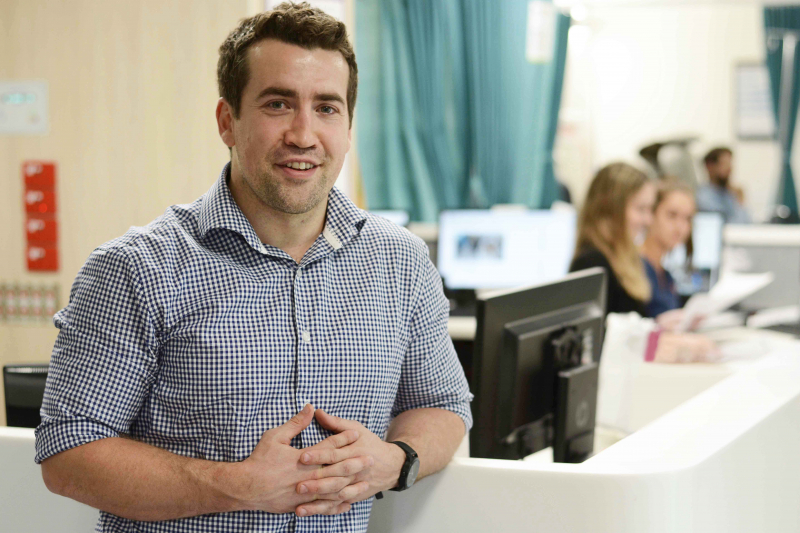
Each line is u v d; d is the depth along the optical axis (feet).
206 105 8.43
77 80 8.63
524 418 4.95
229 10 8.30
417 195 17.85
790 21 16.47
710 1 16.57
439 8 17.38
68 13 8.56
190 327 3.44
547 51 17.26
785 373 5.49
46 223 8.84
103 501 3.32
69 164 8.74
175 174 8.56
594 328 5.57
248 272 3.60
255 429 3.49
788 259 14.03
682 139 16.88
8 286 9.04
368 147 17.79
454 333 10.85
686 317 8.86
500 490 3.74
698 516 3.66
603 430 6.20
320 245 3.75
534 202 17.74
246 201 3.74
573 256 11.33
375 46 17.54
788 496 4.84
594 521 3.55
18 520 4.21
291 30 3.55
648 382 7.01
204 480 3.28
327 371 3.63
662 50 16.99
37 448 3.43
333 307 3.73
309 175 3.58
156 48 8.45
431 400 4.23
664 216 11.84
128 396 3.43
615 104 17.29
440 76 17.58
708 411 4.52
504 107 17.57
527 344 4.84
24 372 5.08
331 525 3.61
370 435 3.57
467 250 12.59
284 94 3.52
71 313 3.51
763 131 16.78
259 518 3.44
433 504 3.87
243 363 3.45
